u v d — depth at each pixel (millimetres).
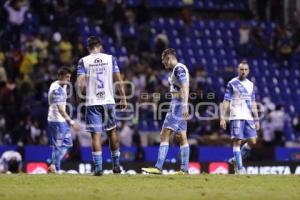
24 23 65938
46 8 67938
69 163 50875
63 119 40344
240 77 38688
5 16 65312
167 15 80250
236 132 38438
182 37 74688
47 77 59312
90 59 33188
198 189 28375
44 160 52062
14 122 55250
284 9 81188
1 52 61312
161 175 33750
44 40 63406
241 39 75875
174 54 35250
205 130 59031
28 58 60625
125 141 57656
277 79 74000
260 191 27938
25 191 27203
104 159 53000
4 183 29875
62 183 29875
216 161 55688
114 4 71812
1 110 55562
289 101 72312
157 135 59219
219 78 69375
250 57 75312
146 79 61500
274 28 79500
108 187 28703
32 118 55156
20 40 64500
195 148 56250
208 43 75188
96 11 71250
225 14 82312
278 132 63281
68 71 40031
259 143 61062
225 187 29234
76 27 68938
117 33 70938
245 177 33062
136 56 68688
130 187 28734
